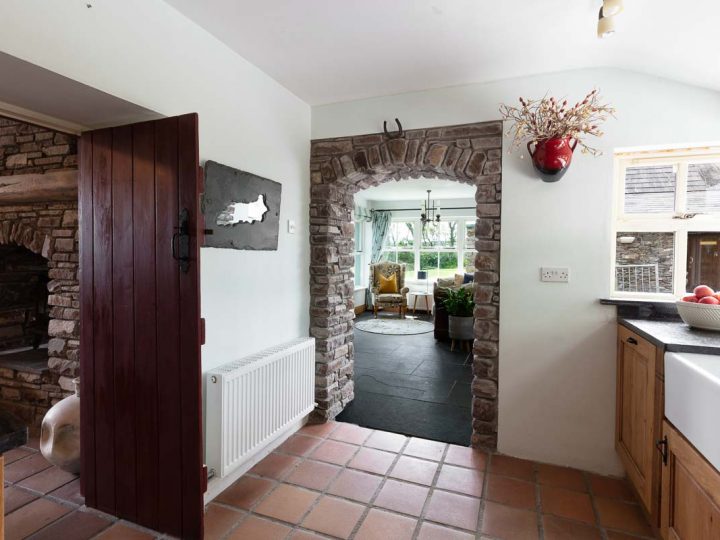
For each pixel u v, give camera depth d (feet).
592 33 6.30
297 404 8.70
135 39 5.48
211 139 6.80
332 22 6.27
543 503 6.77
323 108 9.73
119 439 6.24
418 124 8.84
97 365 6.36
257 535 5.95
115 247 6.07
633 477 6.54
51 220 8.52
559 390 7.94
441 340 18.56
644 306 7.27
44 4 4.46
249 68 7.67
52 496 6.84
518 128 7.25
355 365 14.62
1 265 9.91
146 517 6.09
